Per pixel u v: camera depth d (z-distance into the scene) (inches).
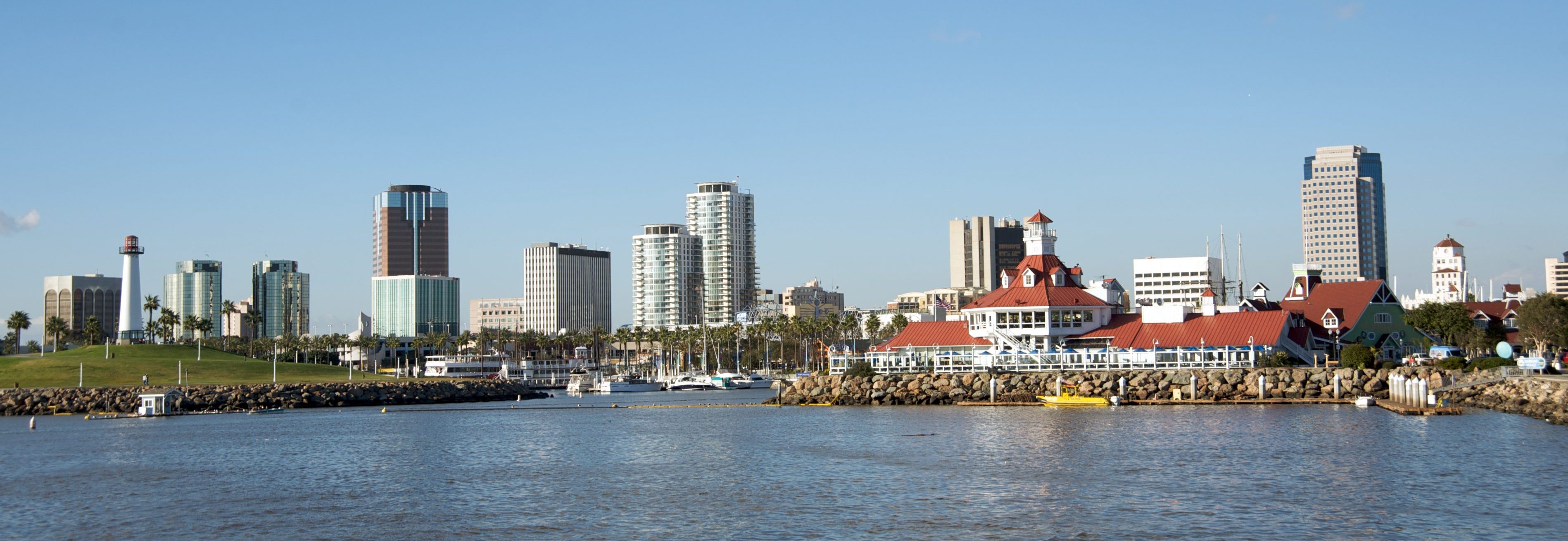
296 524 3171.8
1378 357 6648.6
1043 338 7052.2
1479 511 2979.8
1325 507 3080.7
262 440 5600.4
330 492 3722.9
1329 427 4717.0
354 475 4106.8
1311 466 3710.6
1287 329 6712.6
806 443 4731.8
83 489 3892.7
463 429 6176.2
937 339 7509.8
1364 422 4872.0
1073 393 6284.5
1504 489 3245.6
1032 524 2960.1
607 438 5319.9
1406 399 5413.4
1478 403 5531.5
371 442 5364.2
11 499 3700.8
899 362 7116.1
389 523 3169.3
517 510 3314.5
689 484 3710.6
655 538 2906.0
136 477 4170.8
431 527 3097.9
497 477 3991.1
